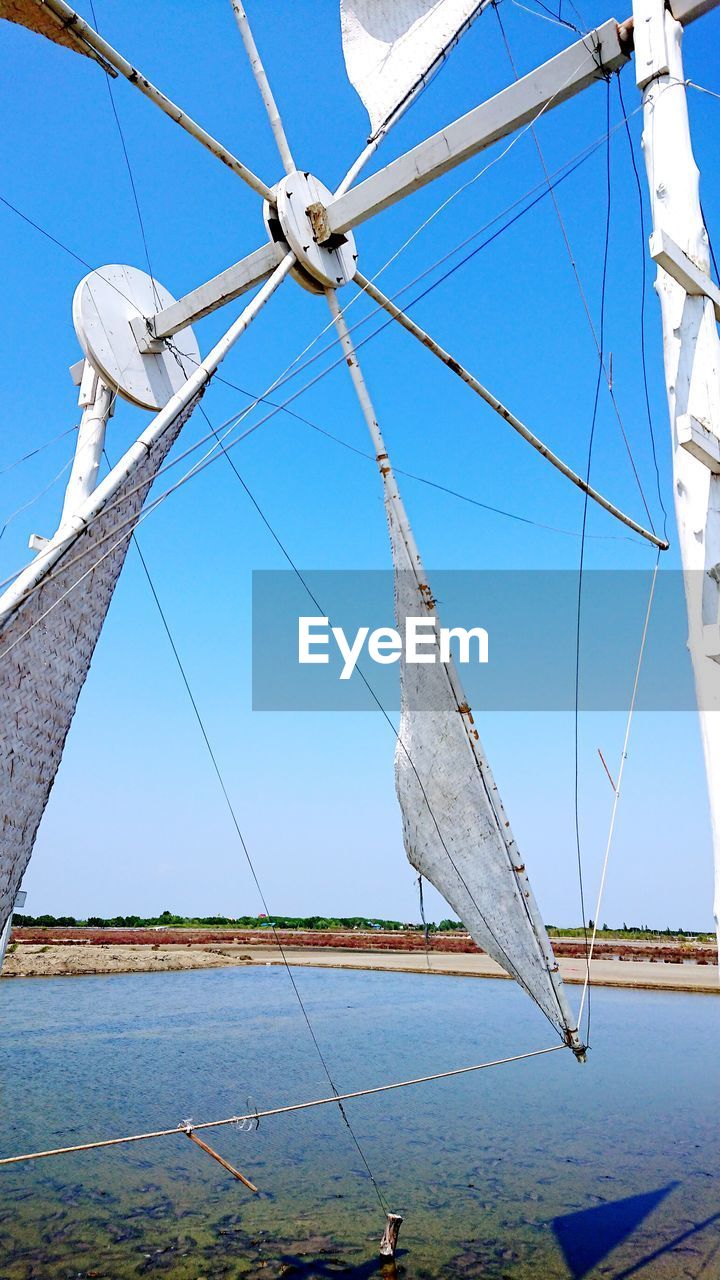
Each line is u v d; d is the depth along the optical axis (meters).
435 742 7.77
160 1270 7.75
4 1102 13.44
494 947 7.66
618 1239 8.61
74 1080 15.17
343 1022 23.12
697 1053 19.47
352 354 8.27
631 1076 17.05
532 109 6.68
